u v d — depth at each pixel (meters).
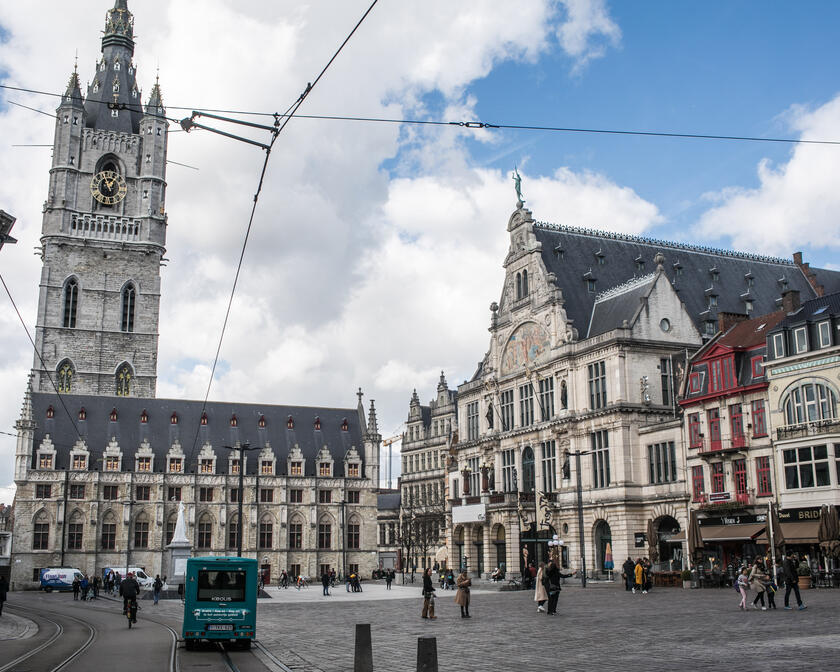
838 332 53.84
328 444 124.50
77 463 108.75
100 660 25.44
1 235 40.34
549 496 76.88
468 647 25.92
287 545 115.31
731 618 31.91
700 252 89.69
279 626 37.16
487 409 90.56
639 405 71.31
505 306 88.75
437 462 130.12
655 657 21.69
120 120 143.00
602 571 71.50
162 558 108.62
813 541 52.31
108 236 135.25
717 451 61.00
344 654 25.53
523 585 65.94
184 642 31.14
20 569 102.81
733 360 61.41
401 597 63.97
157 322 134.38
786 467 55.75
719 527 60.94
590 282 83.38
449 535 93.00
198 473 113.50
